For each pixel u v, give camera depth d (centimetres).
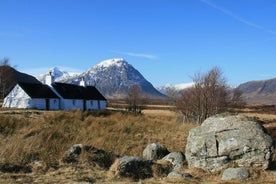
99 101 8569
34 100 6975
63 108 7506
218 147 1719
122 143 2550
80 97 7988
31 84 7281
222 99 4741
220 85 4750
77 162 1758
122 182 1470
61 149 2045
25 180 1450
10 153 1773
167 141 2789
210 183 1461
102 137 2678
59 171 1609
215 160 1709
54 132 2619
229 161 1695
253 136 1698
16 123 3081
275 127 4194
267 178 1541
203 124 1830
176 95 6756
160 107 11031
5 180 1440
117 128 3250
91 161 1775
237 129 1738
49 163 1703
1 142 2069
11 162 1669
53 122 3553
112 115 4525
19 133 2647
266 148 1664
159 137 2925
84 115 4284
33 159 1795
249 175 1570
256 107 11000
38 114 4275
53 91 7538
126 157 1683
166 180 1505
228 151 1698
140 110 7950
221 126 1770
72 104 7719
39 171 1605
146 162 1680
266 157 1656
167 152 2080
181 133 3153
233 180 1518
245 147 1681
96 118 3897
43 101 7144
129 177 1577
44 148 2000
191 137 1812
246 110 8988
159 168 1677
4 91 9512
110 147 2378
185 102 5031
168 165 1750
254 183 1463
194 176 1606
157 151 2048
